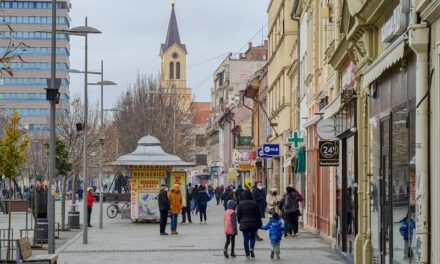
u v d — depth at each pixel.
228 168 100.50
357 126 20.17
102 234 33.84
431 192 11.99
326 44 30.42
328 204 29.05
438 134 11.56
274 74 56.81
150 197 42.44
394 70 15.24
